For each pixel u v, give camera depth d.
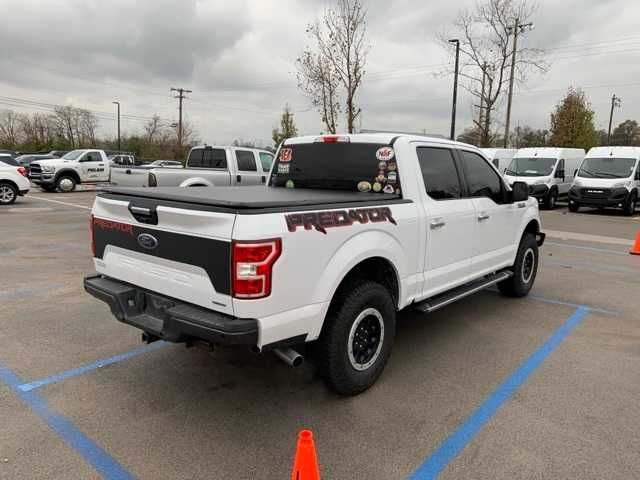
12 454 2.88
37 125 78.75
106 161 23.25
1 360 4.16
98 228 3.81
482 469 2.79
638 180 17.53
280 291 2.90
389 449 2.98
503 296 6.33
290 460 2.87
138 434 3.11
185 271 3.07
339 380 3.44
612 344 4.69
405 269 3.88
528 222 5.97
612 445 3.02
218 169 11.92
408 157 4.07
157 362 4.17
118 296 3.46
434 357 4.35
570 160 20.78
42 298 5.89
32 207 15.95
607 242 11.03
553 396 3.65
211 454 2.91
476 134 28.14
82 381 3.81
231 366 4.12
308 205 3.09
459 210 4.53
